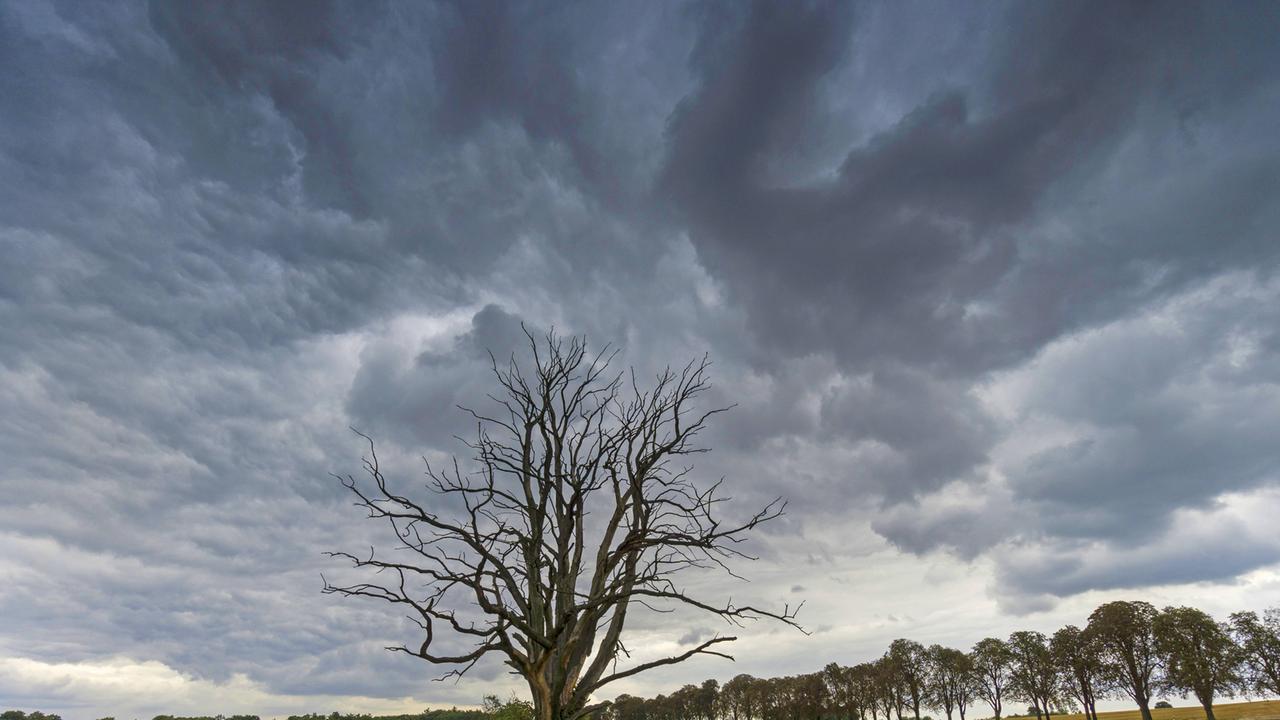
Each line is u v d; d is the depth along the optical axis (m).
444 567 15.77
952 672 85.75
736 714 95.94
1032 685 78.75
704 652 15.55
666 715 96.69
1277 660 56.75
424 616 13.80
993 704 82.19
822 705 90.00
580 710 15.68
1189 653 62.84
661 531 17.66
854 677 90.69
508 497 18.00
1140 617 67.88
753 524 16.55
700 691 98.56
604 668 16.81
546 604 16.31
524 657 14.63
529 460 19.33
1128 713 87.19
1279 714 67.06
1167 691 65.19
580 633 16.27
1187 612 64.19
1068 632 75.56
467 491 16.78
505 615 14.16
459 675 14.17
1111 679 69.75
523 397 20.25
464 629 13.91
